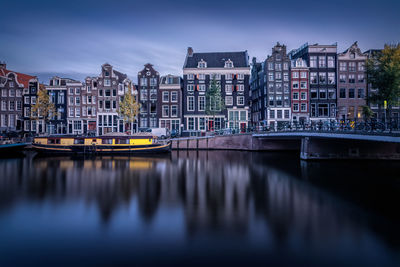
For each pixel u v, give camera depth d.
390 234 9.59
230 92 48.22
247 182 18.23
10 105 49.75
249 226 10.34
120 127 48.47
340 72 45.97
